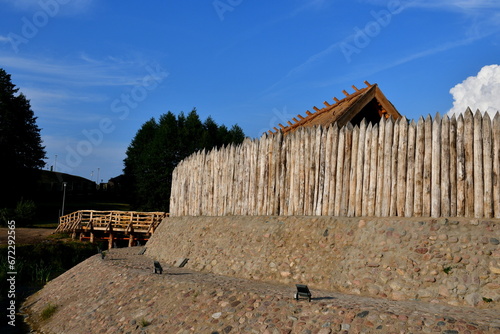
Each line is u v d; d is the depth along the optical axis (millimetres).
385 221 11039
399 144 11430
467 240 9430
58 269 24172
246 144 16422
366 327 7406
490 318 7152
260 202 15195
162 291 11438
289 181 14273
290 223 13312
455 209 10289
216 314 9375
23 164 54156
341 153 12719
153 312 10594
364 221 11492
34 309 14836
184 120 52875
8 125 53125
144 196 46906
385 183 11539
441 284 9008
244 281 11648
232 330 8680
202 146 48469
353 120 17156
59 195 58906
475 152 10148
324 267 11086
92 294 13430
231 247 14219
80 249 27609
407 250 10016
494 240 9117
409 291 9227
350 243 11203
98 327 11031
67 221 34438
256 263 12648
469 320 6930
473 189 10094
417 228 10320
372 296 9531
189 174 20828
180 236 17922
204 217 18062
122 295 12227
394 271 9773
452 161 10453
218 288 10438
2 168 49469
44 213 48344
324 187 13023
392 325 7234
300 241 12383
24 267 22672
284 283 11359
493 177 9852
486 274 8703
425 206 10719
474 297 8453
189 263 15242
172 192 23078
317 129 13539
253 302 9320
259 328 8406
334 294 9711
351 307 8086
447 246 9562
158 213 31203
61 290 15609
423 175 10883
